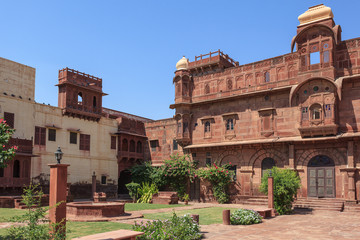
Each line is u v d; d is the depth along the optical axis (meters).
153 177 30.16
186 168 28.77
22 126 24.91
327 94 22.61
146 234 9.80
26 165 24.27
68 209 16.08
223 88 28.34
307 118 23.34
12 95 24.58
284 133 24.69
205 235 12.30
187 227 11.33
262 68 26.39
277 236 12.24
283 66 25.34
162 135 33.44
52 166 8.93
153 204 24.50
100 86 31.88
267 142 24.69
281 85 25.19
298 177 22.72
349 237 12.17
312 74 23.28
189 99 30.14
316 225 14.96
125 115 41.50
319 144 23.05
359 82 22.05
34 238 7.45
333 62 22.69
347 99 22.38
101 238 8.36
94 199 24.41
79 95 31.22
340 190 21.94
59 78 29.08
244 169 26.42
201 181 28.67
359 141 21.50
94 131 30.83
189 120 29.94
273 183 19.55
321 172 22.91
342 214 19.11
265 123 25.67
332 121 22.16
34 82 26.64
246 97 26.95
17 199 19.91
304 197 23.22
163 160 32.91
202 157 29.06
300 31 23.89
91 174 29.98
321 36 23.22
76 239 8.29
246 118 26.80
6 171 22.69
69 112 28.22
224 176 26.50
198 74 30.80
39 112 26.30
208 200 27.91
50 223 8.32
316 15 23.73
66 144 28.14
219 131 28.20
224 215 14.81
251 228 13.95
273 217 17.73
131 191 27.88
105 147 31.72
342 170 21.98
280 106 25.17
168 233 10.05
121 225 13.47
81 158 29.25
